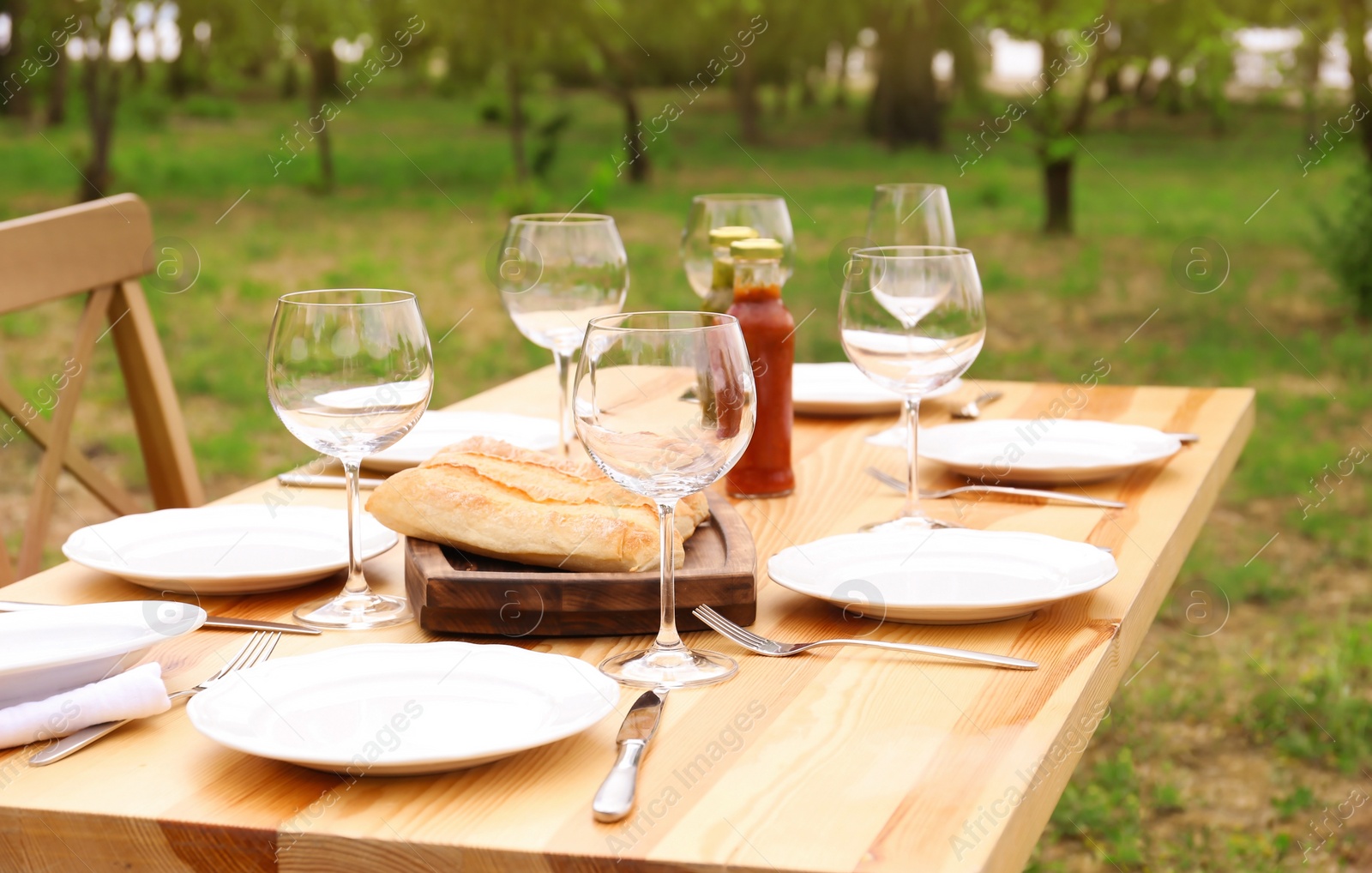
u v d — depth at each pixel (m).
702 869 0.63
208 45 12.76
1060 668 0.88
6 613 0.90
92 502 4.20
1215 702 2.90
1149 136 13.61
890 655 0.91
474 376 5.75
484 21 10.80
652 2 11.74
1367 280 6.38
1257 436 4.83
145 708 0.79
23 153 11.56
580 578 0.95
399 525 1.04
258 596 1.06
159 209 9.63
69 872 0.71
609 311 1.46
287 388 0.95
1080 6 7.95
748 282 1.34
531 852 0.64
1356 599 3.46
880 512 1.29
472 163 11.88
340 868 0.67
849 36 17.69
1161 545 1.17
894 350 1.19
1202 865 2.26
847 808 0.68
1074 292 7.30
